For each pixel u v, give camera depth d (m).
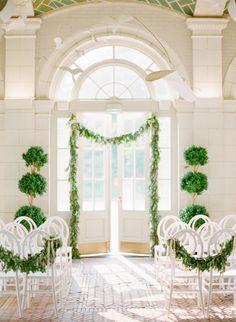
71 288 6.67
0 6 5.64
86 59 9.39
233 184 9.07
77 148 9.09
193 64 9.01
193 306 5.76
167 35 9.07
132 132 9.44
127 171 9.42
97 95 9.38
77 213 9.04
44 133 8.98
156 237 8.98
